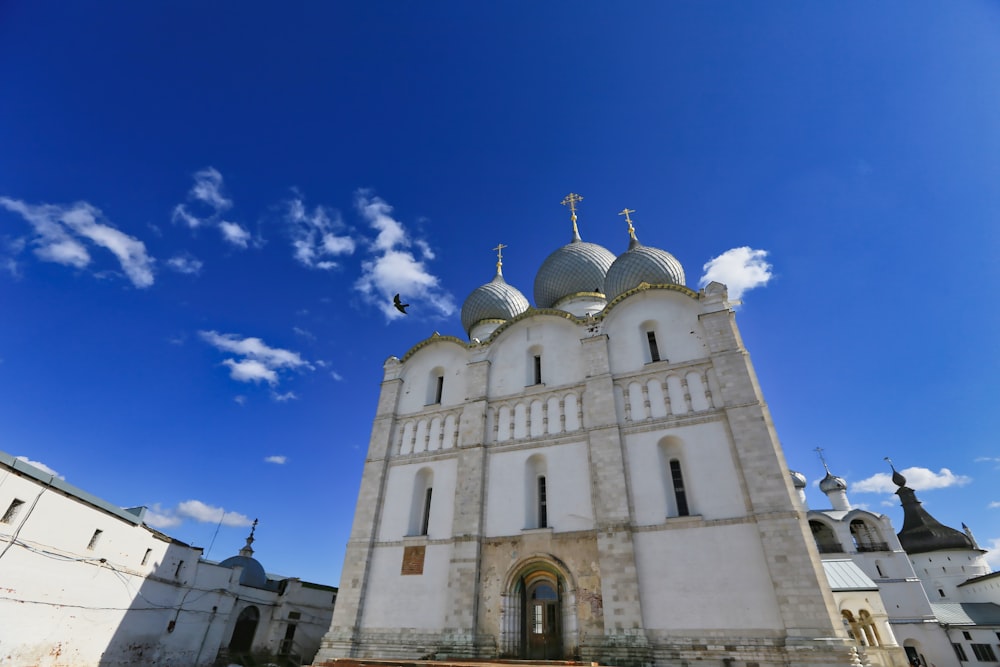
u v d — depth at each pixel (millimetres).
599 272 43969
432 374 37844
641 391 29391
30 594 23562
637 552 24891
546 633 25797
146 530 31641
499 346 36031
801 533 22219
